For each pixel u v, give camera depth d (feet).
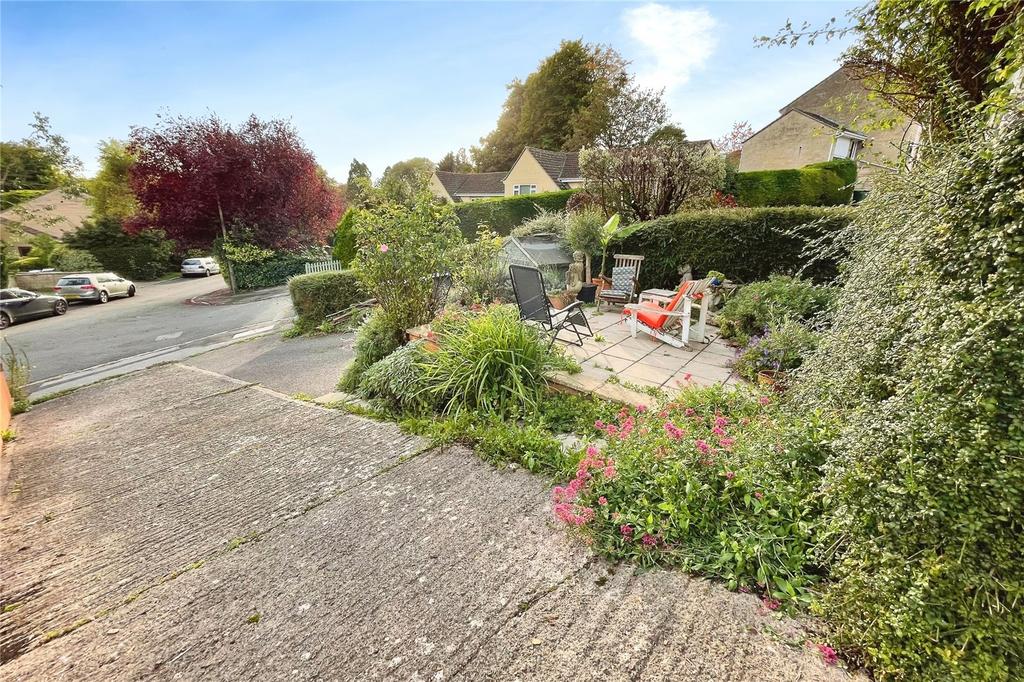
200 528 8.20
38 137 61.26
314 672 5.19
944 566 4.32
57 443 12.79
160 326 34.50
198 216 49.42
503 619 5.73
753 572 5.99
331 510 8.45
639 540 6.75
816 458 6.79
